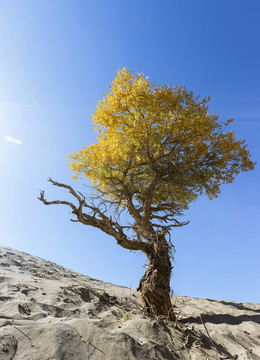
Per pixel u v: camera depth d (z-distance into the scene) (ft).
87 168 34.17
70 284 26.73
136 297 30.45
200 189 35.24
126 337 15.85
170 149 33.73
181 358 16.71
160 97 31.94
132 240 29.32
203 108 32.65
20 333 13.56
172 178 32.14
